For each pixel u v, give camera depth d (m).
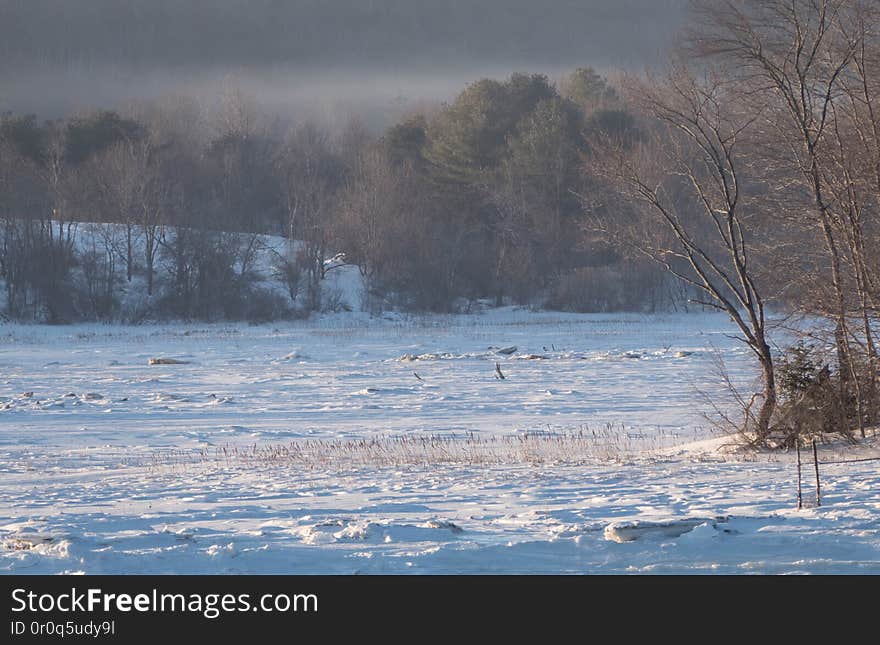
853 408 80.06
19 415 116.88
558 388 140.25
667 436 93.75
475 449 85.81
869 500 49.56
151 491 62.56
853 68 81.50
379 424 108.31
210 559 36.41
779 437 81.06
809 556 36.22
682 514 45.81
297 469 73.56
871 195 80.62
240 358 196.12
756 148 83.06
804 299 81.31
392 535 40.50
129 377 162.88
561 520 45.38
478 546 38.12
